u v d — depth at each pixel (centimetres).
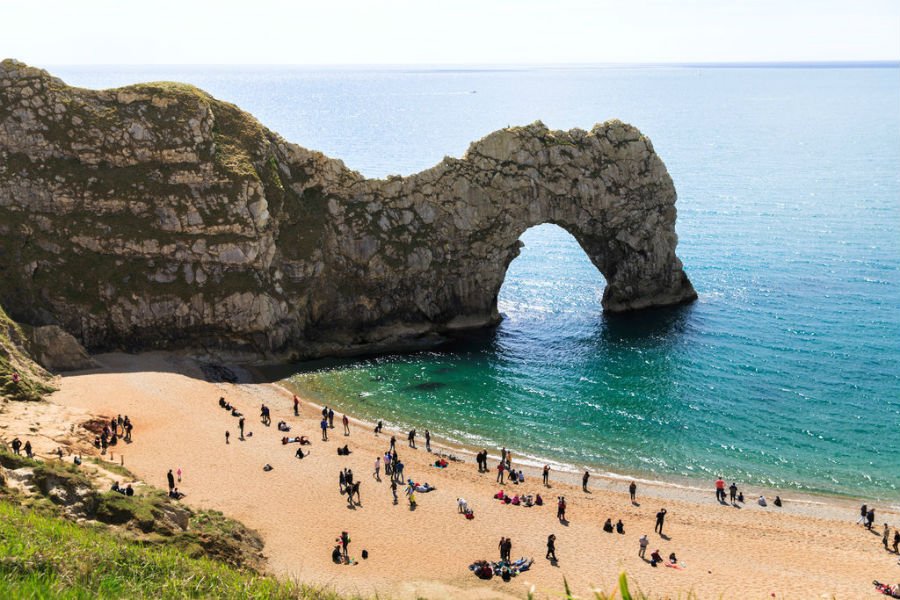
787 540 5300
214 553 4138
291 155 9194
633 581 4644
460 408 7562
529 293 11206
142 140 8488
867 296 10375
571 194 9881
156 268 8281
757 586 4656
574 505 5750
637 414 7406
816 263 11919
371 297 9275
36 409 6209
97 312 8031
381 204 9362
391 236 9319
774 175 19938
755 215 15338
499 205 9650
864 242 13012
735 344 8969
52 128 8394
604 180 9925
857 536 5384
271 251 8562
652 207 10169
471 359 8831
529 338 9456
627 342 9200
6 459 4156
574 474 6325
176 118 8638
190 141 8562
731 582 4697
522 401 7725
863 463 6462
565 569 4784
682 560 4975
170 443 6222
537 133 9788
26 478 4044
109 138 8444
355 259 9175
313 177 9188
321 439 6662
